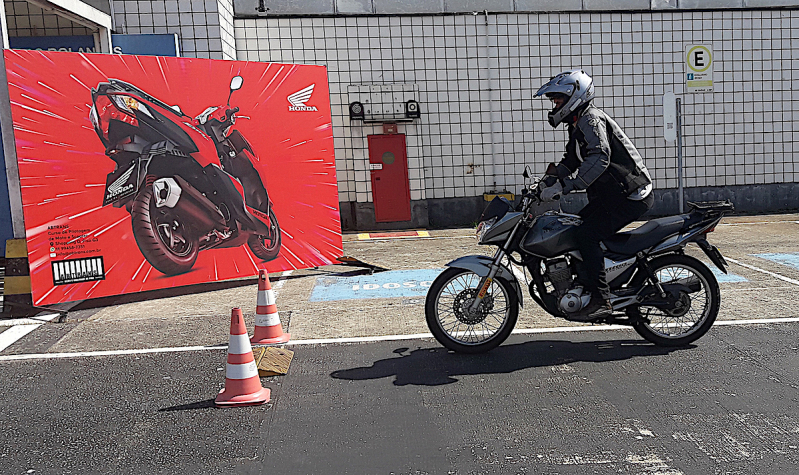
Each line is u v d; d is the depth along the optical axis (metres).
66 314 6.99
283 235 8.97
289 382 4.82
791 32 14.44
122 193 7.66
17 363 5.43
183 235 8.15
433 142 13.80
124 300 7.77
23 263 7.20
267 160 8.83
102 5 10.52
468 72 13.73
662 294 5.21
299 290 8.09
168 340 6.01
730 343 5.42
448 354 5.37
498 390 4.53
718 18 14.22
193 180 8.22
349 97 13.27
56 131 7.19
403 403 4.34
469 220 14.03
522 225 5.14
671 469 3.33
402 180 13.70
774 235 11.24
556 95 5.12
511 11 13.66
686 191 14.57
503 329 5.32
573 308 5.14
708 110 14.41
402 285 8.12
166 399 4.54
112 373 5.12
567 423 3.94
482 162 13.95
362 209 13.69
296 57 13.31
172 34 11.27
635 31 14.02
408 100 13.41
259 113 8.73
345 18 13.34
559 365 5.01
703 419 3.94
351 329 6.23
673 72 14.23
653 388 4.47
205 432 3.96
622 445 3.62
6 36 7.91
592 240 5.08
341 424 4.03
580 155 5.13
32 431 4.04
